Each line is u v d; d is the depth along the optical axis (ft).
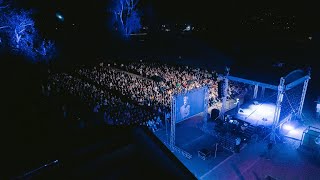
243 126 69.36
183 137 68.80
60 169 13.65
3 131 66.74
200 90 65.16
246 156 60.23
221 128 70.59
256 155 60.64
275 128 64.75
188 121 77.66
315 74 120.98
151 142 15.24
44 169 14.06
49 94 97.71
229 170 55.26
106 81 116.78
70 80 116.67
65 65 153.69
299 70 68.18
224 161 58.54
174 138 63.57
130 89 102.06
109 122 70.90
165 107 84.53
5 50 143.64
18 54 145.48
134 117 75.25
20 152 47.47
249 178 52.60
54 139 58.54
